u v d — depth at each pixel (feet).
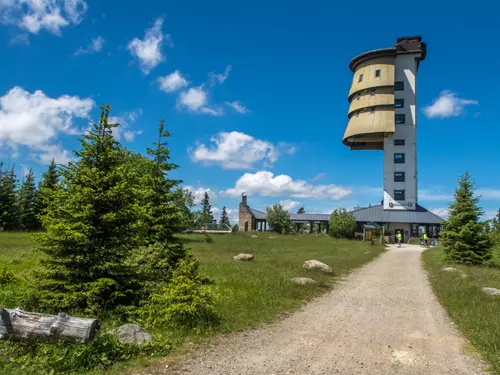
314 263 59.98
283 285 42.55
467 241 81.25
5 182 153.38
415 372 19.19
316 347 22.91
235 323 27.37
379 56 201.57
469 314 31.19
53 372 16.63
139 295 28.45
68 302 24.67
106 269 26.63
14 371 16.39
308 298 39.37
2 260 46.21
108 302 26.61
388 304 37.58
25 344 18.61
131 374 17.57
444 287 46.14
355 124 203.00
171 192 45.68
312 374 18.45
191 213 94.99
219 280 42.29
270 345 23.08
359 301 38.88
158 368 18.48
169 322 25.36
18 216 157.69
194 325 25.44
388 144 200.34
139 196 29.78
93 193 26.63
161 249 38.63
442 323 29.99
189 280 27.22
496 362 20.48
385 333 26.66
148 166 45.34
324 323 29.22
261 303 33.96
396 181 197.47
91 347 18.51
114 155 28.19
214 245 107.34
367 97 200.23
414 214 191.93
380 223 193.47
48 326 18.26
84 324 18.57
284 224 209.15
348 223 169.58
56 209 26.25
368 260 84.33
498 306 33.58
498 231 94.17
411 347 23.43
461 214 81.76
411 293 44.47
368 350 22.61
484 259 79.71
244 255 71.41
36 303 25.20
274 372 18.54
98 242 26.81
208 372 18.22
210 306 27.32
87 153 27.58
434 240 158.81
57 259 26.14
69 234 25.30
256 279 44.60
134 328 21.81
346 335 25.89
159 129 47.14
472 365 20.43
